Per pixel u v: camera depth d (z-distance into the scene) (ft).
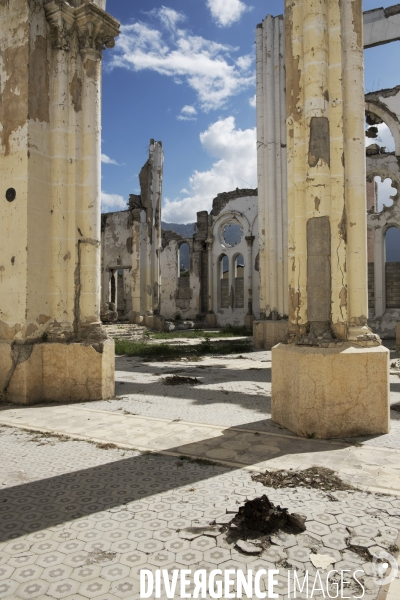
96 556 9.72
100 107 27.73
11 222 25.46
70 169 26.63
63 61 26.50
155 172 89.40
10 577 9.00
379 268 76.48
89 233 26.68
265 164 57.98
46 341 25.84
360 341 18.98
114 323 83.20
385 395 18.69
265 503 11.25
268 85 58.18
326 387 18.12
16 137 25.44
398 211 75.46
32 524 11.14
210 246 110.11
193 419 21.34
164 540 10.36
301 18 20.47
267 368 39.19
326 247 19.34
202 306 115.96
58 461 15.57
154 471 14.60
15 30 25.66
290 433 18.83
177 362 43.60
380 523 11.07
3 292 25.71
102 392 25.67
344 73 20.10
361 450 16.52
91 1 27.07
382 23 57.77
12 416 21.91
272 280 56.39
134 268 85.30
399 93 63.41
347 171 19.90
